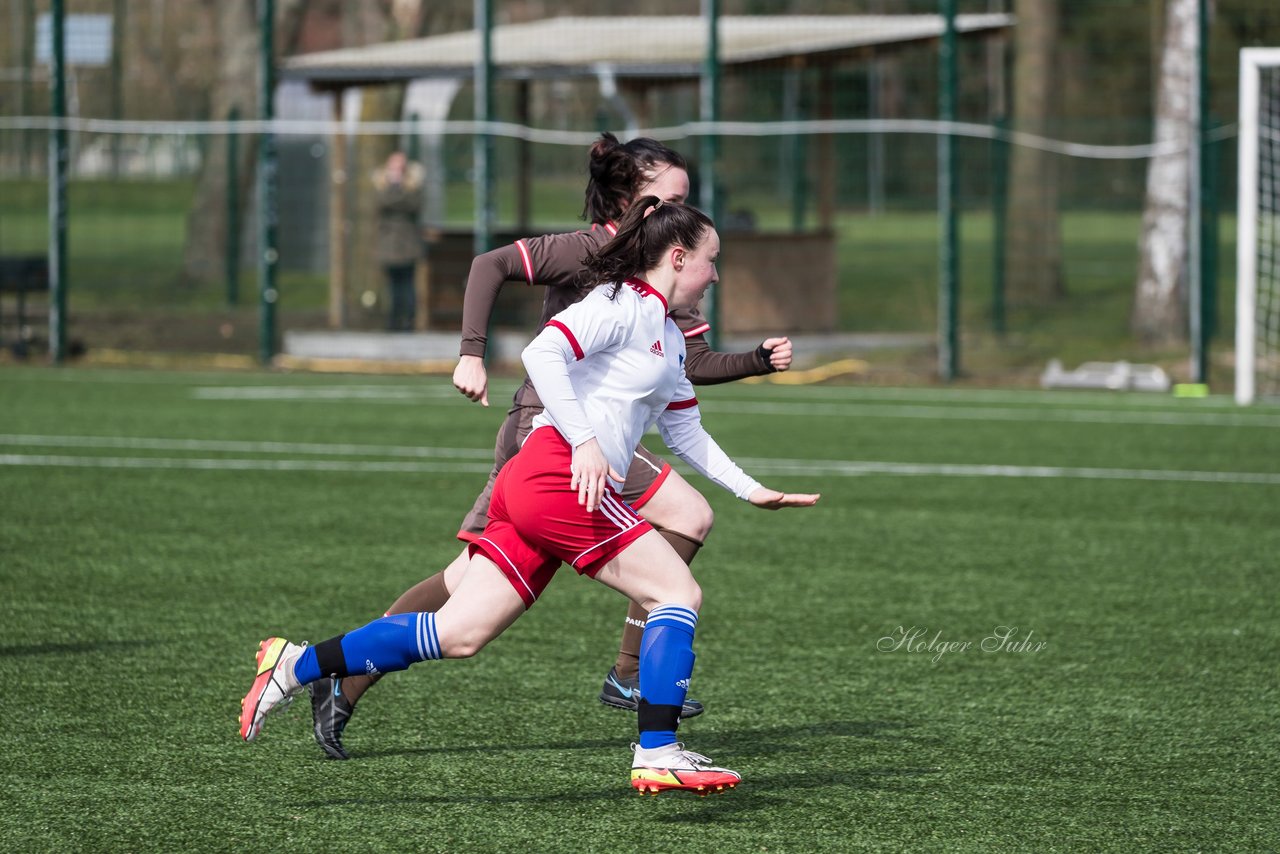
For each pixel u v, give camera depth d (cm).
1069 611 2402
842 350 6869
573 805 1510
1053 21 8600
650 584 1479
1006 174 8575
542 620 2330
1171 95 7038
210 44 10912
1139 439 4491
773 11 12250
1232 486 3662
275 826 1443
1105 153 6100
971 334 7462
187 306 8662
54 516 3159
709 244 1501
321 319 8131
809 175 13050
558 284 1675
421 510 3288
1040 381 6125
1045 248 8569
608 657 2111
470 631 1485
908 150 12950
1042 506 3381
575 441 1423
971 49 12419
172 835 1416
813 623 2316
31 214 11894
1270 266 6184
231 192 8606
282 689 1509
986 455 4162
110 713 1816
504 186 14100
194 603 2409
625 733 1758
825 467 3938
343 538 2967
